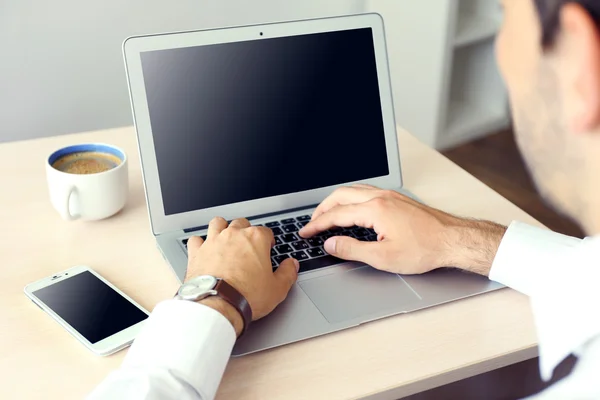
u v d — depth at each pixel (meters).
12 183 1.04
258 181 0.98
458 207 1.04
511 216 1.03
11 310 0.76
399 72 2.64
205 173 0.95
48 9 1.88
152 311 0.74
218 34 0.95
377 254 0.84
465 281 0.84
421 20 2.59
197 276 0.74
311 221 0.94
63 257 0.87
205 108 0.95
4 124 1.97
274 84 0.98
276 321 0.75
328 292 0.81
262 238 0.81
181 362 0.63
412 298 0.80
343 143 1.03
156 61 0.92
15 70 1.91
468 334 0.75
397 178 1.07
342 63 1.02
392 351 0.72
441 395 1.12
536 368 1.09
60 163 0.95
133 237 0.93
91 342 0.71
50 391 0.65
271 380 0.67
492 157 2.81
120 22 2.02
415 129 2.79
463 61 2.89
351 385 0.67
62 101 2.03
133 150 1.17
